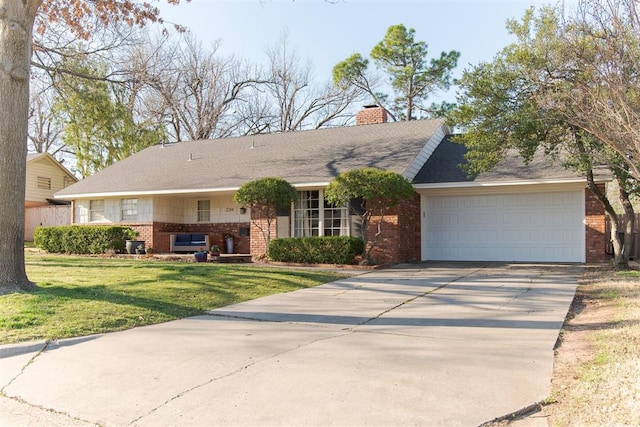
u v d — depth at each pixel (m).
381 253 15.75
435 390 4.31
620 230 17.67
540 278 11.62
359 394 4.28
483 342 5.92
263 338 6.36
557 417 3.71
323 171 16.81
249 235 19.53
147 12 14.56
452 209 17.19
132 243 18.78
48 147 37.62
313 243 15.62
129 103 29.12
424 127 19.30
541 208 15.94
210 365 5.23
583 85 6.84
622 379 4.29
